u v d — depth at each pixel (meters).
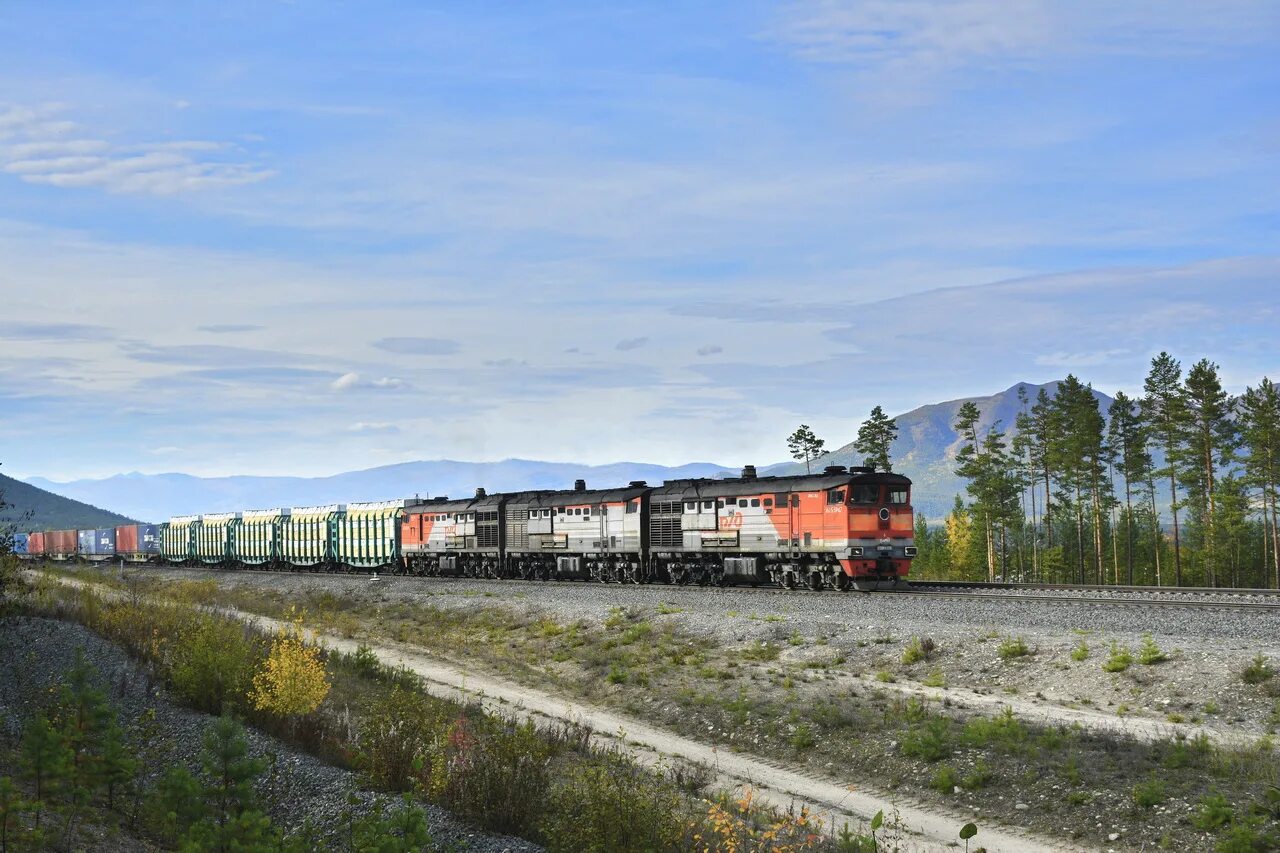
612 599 46.47
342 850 15.29
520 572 65.56
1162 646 26.42
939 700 25.02
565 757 21.84
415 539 74.19
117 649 31.64
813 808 19.16
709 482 54.72
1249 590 39.81
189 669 25.20
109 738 16.56
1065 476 100.81
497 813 16.83
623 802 15.73
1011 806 18.42
